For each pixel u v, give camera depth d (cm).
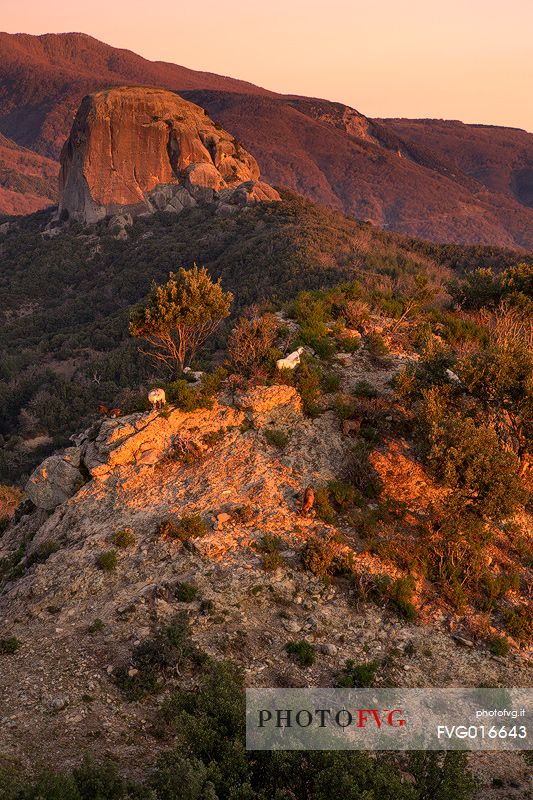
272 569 2236
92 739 1650
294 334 3641
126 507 2575
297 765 1489
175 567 2242
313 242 17375
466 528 2386
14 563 2678
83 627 2069
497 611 2266
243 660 1938
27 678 1856
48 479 2898
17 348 16112
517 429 2723
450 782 1491
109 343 14950
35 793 1298
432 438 2431
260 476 2661
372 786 1419
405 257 17562
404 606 2173
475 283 4725
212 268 17525
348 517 2494
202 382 3094
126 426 2867
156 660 1875
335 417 2975
